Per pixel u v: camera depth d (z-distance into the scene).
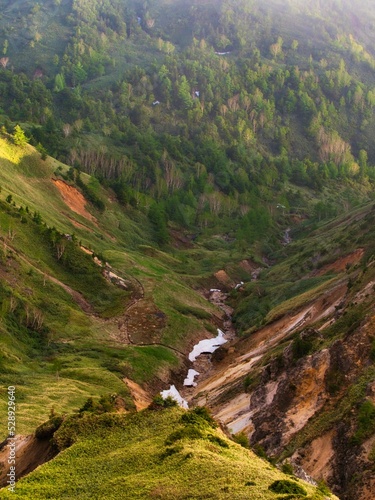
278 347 77.50
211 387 82.38
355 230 134.00
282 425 53.25
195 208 195.00
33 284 95.06
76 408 63.59
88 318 96.12
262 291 125.50
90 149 199.00
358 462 43.25
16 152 140.88
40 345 84.62
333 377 54.53
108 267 115.50
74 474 32.25
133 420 37.84
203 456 31.00
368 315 57.03
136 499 28.00
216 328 111.38
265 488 27.55
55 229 111.62
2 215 105.12
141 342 94.81
